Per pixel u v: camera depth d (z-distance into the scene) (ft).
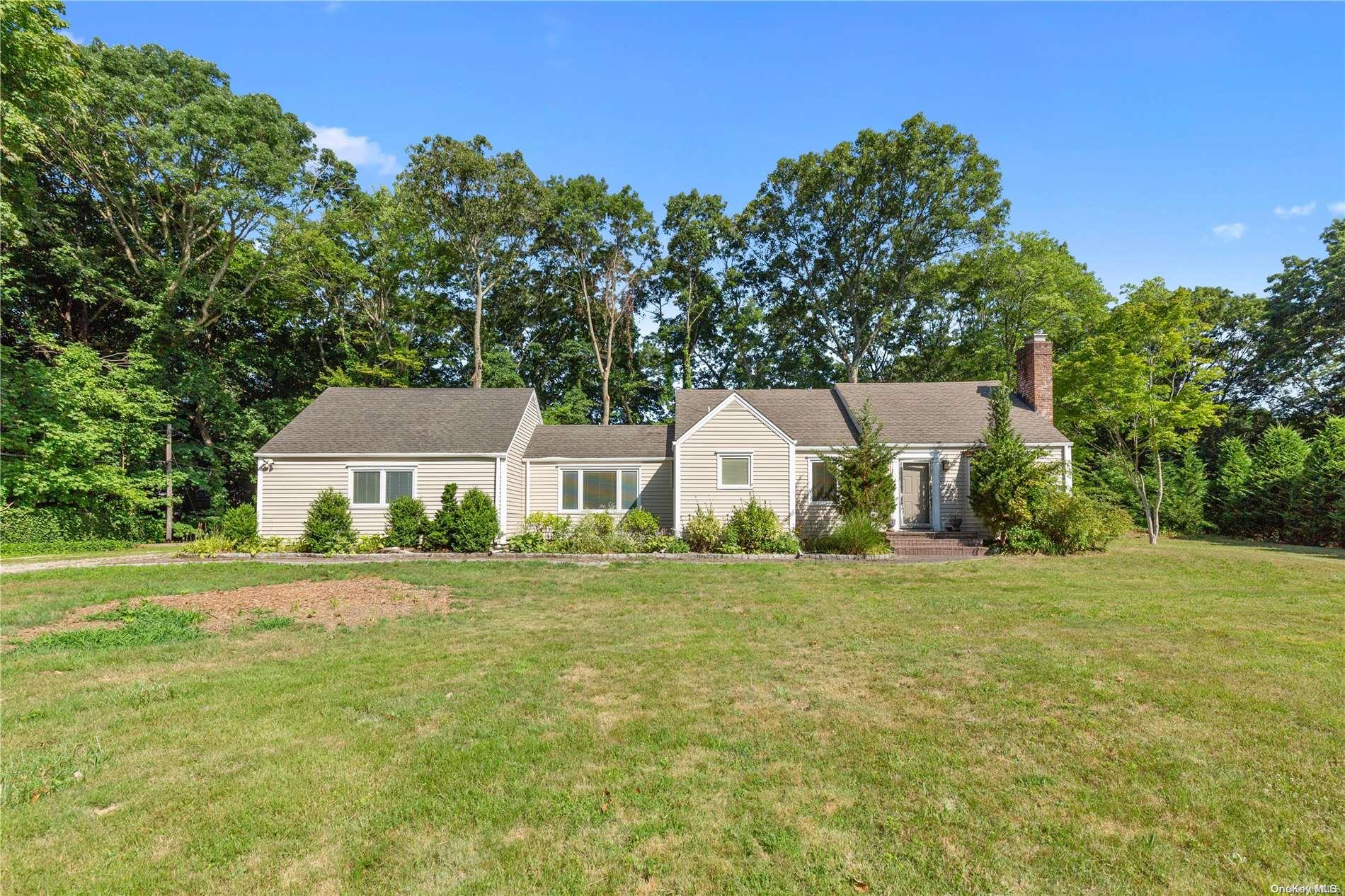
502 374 114.52
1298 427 109.50
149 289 83.35
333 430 65.05
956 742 15.56
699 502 62.03
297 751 15.19
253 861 10.98
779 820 12.18
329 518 55.72
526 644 25.11
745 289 133.28
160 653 23.73
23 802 12.80
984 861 10.91
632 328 127.13
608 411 118.83
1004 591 36.47
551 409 116.06
